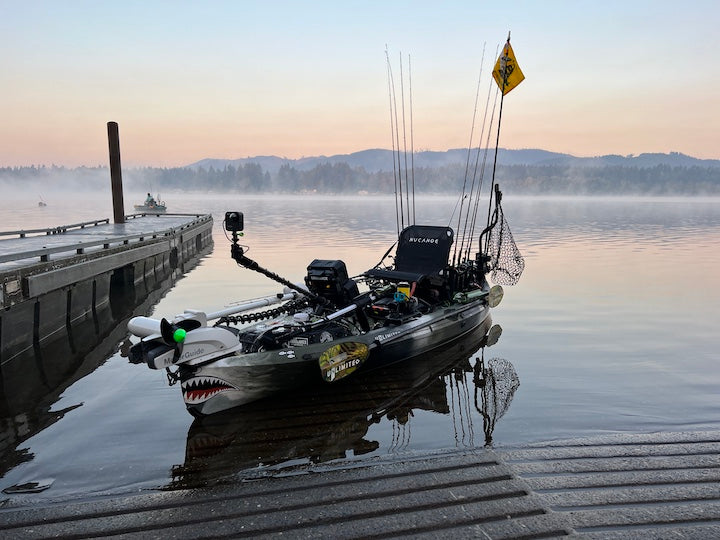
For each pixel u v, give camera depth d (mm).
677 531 4117
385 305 9477
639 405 7211
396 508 4500
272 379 7227
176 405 7375
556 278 18469
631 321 12383
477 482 4957
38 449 5973
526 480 4973
